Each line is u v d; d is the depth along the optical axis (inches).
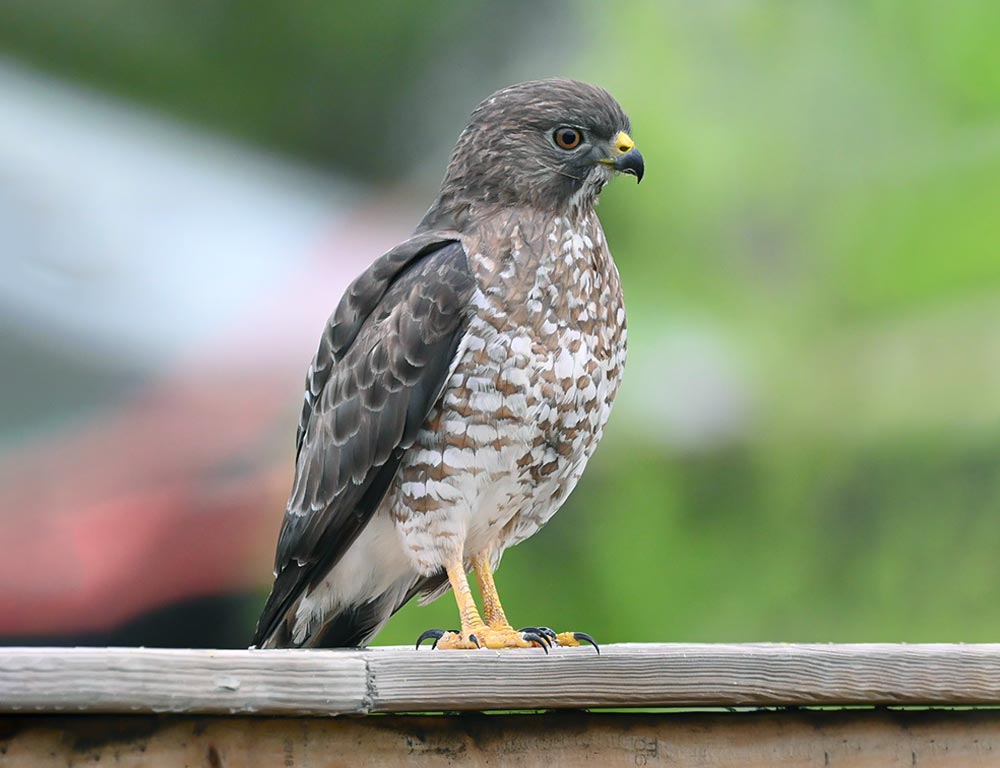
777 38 494.0
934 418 468.4
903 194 482.3
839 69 494.6
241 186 566.3
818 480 469.4
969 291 474.6
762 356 477.4
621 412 475.5
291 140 848.3
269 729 230.2
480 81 857.5
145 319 468.1
